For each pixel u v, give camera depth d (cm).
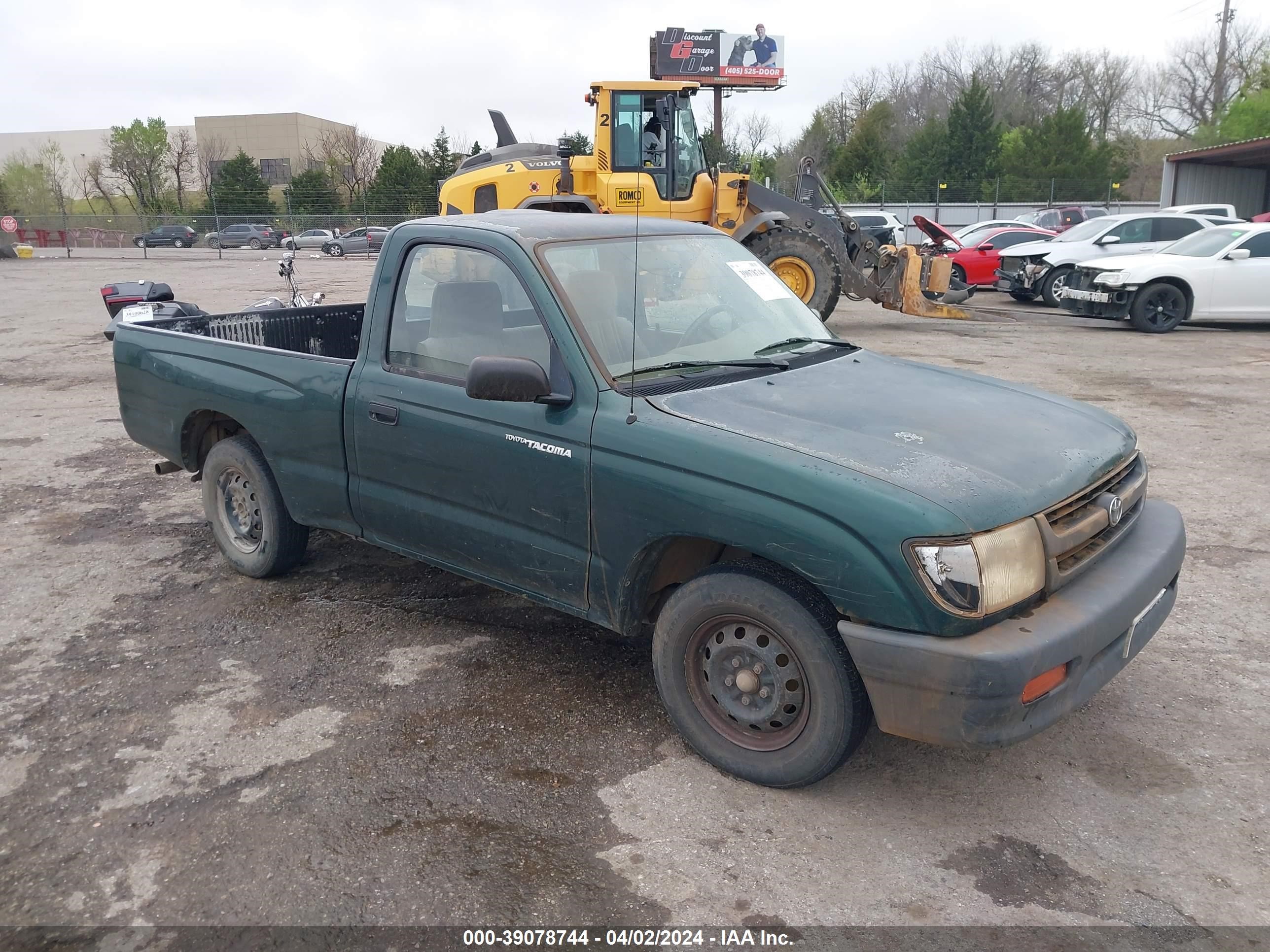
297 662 407
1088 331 1475
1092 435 335
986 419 329
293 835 292
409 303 391
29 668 404
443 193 1474
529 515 351
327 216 5466
